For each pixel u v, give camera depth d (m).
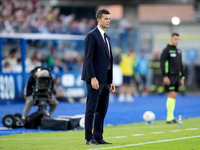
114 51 108.12
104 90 29.27
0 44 72.56
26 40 73.94
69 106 69.69
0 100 72.19
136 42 111.56
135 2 116.94
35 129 41.56
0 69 72.88
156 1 117.19
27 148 28.28
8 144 30.55
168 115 46.81
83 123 40.62
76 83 80.19
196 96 94.94
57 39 76.56
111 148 27.09
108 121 50.03
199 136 33.38
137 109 66.12
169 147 27.56
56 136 35.44
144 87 97.94
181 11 142.00
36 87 42.19
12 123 41.94
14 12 89.75
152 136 34.06
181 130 38.22
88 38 28.73
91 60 28.53
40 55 79.38
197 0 137.12
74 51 91.75
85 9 118.56
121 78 89.19
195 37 124.38
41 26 88.00
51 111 44.69
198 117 54.25
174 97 47.16
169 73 46.91
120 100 82.50
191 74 107.50
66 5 113.44
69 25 95.62
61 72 78.50
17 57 80.12
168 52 47.00
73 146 28.55
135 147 27.58
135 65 95.69
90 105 28.80
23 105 68.88
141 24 122.88
